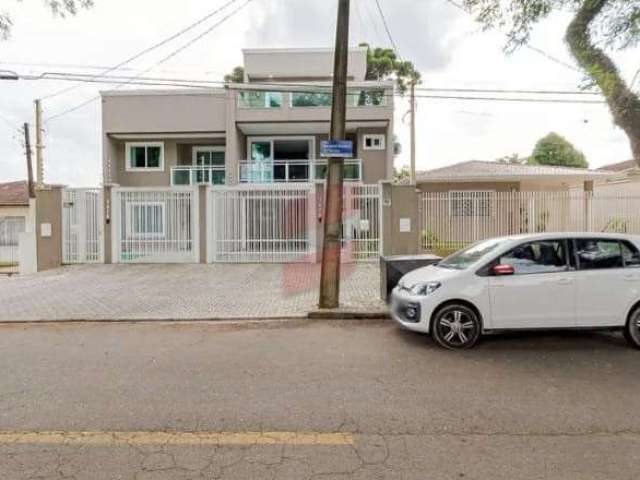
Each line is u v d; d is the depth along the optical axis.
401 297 7.20
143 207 16.34
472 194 16.72
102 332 8.12
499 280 6.71
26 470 3.49
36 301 10.76
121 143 25.80
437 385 5.29
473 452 3.73
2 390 5.21
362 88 22.78
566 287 6.69
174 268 15.24
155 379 5.55
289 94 22.98
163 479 3.36
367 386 5.26
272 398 4.91
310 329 8.10
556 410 4.56
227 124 23.27
